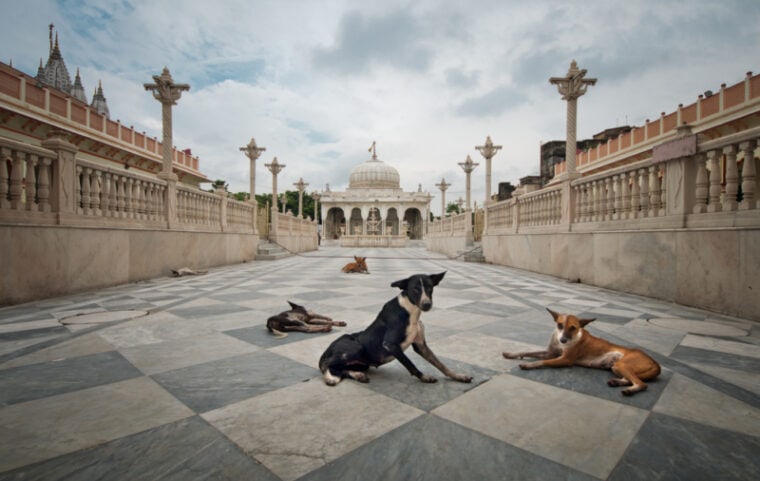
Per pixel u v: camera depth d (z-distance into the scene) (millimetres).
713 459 1874
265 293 7309
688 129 6598
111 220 8438
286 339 4027
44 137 18625
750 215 5254
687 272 6188
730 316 5363
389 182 73688
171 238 10805
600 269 8539
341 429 2148
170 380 2871
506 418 2291
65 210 7188
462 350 3658
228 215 15695
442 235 27828
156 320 4922
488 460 1854
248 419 2262
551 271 10891
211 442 2002
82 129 20531
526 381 2881
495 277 10555
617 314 5438
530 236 12438
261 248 19094
